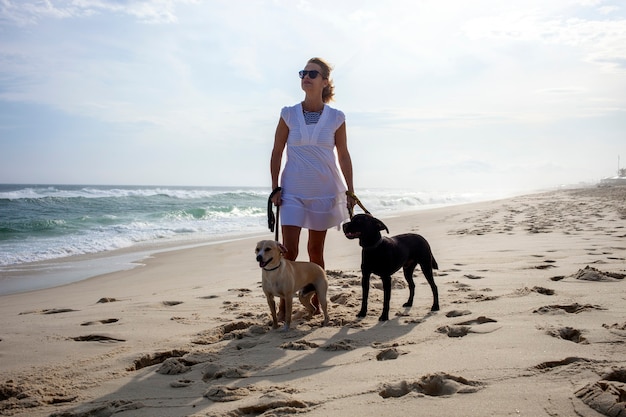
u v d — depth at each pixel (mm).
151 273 9562
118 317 5578
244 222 21875
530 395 2896
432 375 3275
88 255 12336
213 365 3816
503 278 6762
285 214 5293
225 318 5422
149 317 5531
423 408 2820
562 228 13359
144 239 15836
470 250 9875
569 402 2764
